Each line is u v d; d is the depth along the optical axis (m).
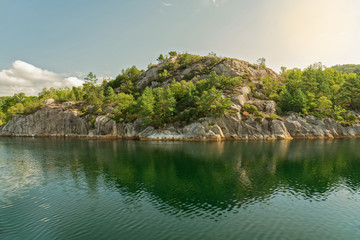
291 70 170.00
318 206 27.25
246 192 32.22
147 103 110.88
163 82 166.88
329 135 105.25
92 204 28.23
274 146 78.88
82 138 127.56
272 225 22.41
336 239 19.92
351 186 34.81
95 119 131.50
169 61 188.38
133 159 57.50
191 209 26.38
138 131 118.31
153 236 20.30
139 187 34.88
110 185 36.03
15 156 63.88
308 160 54.25
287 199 29.45
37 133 147.75
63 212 25.95
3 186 36.09
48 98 180.75
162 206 27.34
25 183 37.62
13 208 27.34
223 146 79.88
